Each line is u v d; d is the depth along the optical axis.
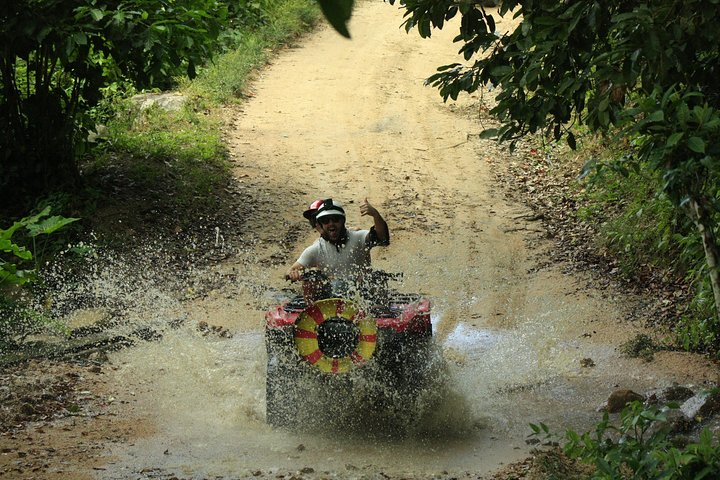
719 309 5.38
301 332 8.17
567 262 14.91
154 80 16.08
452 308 13.16
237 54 26.70
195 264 14.85
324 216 9.05
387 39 30.77
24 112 15.93
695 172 5.46
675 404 5.68
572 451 5.69
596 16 7.21
